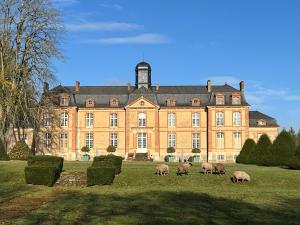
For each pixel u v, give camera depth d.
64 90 75.69
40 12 49.91
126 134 74.88
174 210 19.56
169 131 75.19
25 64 50.06
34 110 52.28
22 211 19.52
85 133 75.38
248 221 16.97
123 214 18.39
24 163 39.75
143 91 76.44
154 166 40.12
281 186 31.02
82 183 32.41
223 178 32.59
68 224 16.14
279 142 46.47
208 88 77.44
